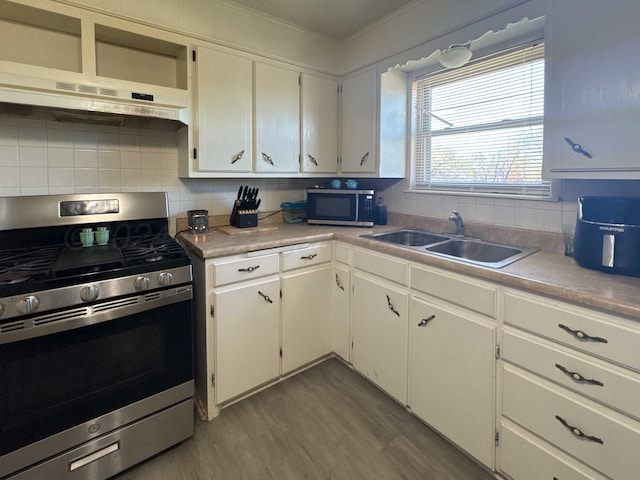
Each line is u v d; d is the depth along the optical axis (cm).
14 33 166
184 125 193
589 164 132
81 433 134
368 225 240
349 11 212
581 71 132
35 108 154
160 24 180
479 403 145
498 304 136
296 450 161
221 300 176
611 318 105
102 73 189
